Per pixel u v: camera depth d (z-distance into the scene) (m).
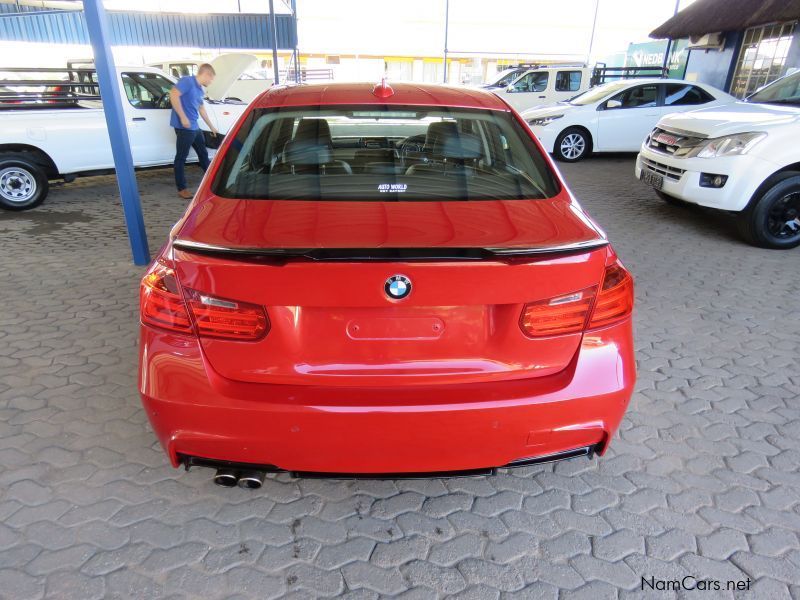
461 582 1.89
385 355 1.72
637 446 2.60
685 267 5.00
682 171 5.64
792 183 5.17
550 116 10.80
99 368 3.18
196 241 1.72
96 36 4.17
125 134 4.50
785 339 3.65
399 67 40.12
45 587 1.82
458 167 2.31
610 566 1.96
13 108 6.91
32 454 2.46
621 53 35.56
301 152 2.34
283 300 1.63
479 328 1.73
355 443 1.73
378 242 1.70
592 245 1.73
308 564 1.95
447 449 1.76
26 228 6.13
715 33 14.68
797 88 6.01
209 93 11.28
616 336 1.84
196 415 1.71
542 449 1.83
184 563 1.93
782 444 2.62
